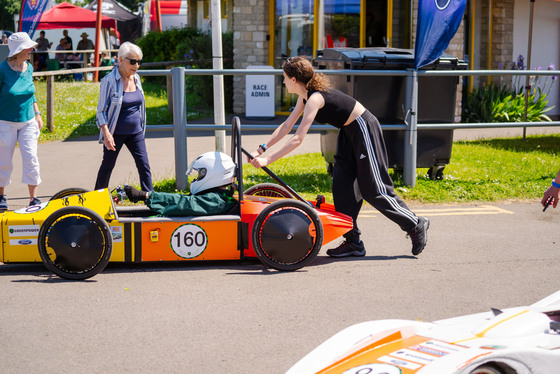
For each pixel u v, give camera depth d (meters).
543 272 6.25
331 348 3.31
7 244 5.80
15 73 7.88
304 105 6.51
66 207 5.75
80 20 26.70
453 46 15.97
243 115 16.95
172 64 19.98
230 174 6.32
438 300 5.46
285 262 6.12
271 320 4.99
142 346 4.50
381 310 5.21
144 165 8.05
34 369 4.13
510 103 16.80
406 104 9.21
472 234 7.60
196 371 4.12
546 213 8.61
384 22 16.38
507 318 3.39
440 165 9.64
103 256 5.81
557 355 3.08
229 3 21.08
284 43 17.11
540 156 11.91
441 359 2.92
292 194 6.75
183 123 8.95
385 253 6.86
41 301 5.34
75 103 17.36
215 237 6.13
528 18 19.28
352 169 6.57
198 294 5.54
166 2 32.97
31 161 8.06
